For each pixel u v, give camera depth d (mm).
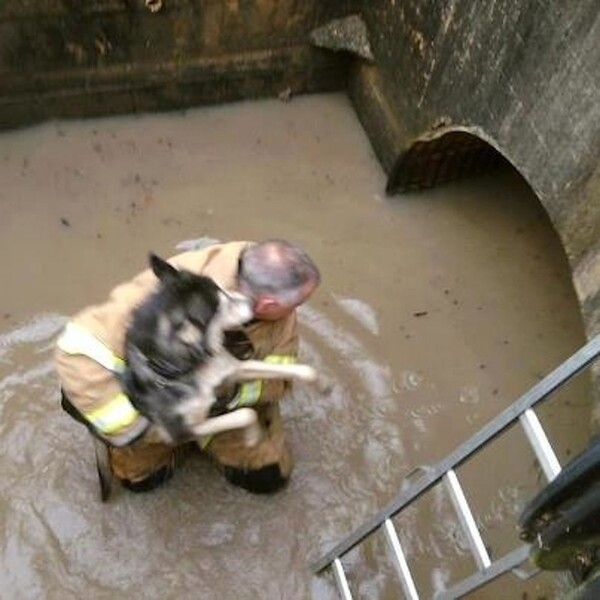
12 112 5137
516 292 4789
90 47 4980
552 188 3748
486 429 3010
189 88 5312
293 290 3104
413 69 4680
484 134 4168
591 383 3521
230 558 3973
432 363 4539
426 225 5039
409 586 3400
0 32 4781
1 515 4000
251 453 3826
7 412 4250
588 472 2379
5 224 4875
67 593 3857
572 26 3496
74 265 4766
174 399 2955
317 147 5324
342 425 4324
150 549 3971
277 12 5078
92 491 4078
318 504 4117
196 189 5105
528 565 3141
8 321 4527
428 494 4121
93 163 5148
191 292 2920
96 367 3180
